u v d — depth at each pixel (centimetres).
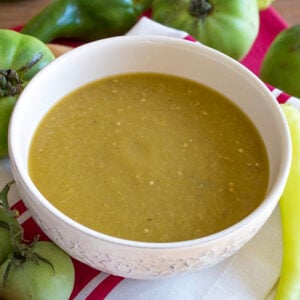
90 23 41
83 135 27
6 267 23
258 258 27
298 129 30
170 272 23
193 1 37
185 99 29
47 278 23
